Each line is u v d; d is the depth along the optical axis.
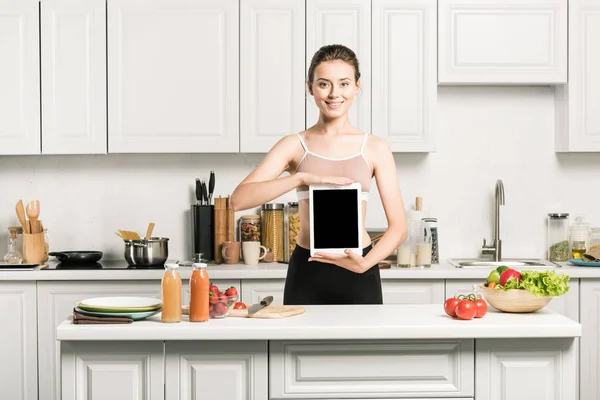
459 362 2.41
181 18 4.26
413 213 4.43
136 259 4.16
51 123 4.28
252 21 4.27
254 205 2.72
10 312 4.05
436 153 4.64
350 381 2.42
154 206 4.63
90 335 2.34
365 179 2.86
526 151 4.65
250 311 2.51
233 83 4.27
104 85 4.27
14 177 4.61
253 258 4.32
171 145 4.29
